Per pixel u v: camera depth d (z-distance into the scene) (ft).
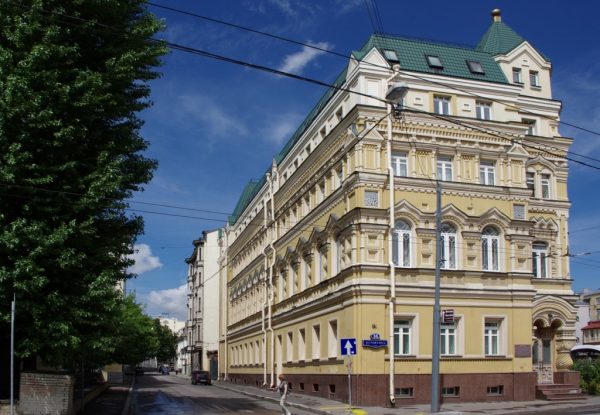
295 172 141.18
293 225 146.82
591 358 140.97
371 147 107.14
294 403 110.01
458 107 112.98
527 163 121.60
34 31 63.36
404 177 107.45
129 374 343.46
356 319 102.68
